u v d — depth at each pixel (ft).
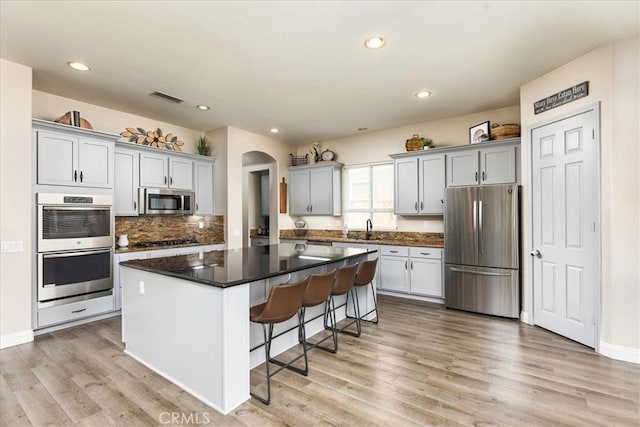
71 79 10.82
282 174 20.74
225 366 6.48
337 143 19.92
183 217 16.81
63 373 8.00
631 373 7.93
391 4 7.04
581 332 9.64
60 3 6.91
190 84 11.33
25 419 6.21
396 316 12.75
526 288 11.87
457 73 10.62
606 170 8.80
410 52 9.19
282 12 7.29
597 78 8.99
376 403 6.77
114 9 7.14
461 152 14.40
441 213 14.99
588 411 6.48
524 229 12.03
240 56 9.34
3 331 9.46
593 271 9.21
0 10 7.11
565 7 7.19
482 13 7.39
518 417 6.29
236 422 6.17
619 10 7.29
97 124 13.44
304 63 9.81
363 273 10.78
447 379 7.74
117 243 14.21
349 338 10.41
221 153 17.19
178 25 7.77
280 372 8.12
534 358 8.83
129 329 9.12
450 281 13.70
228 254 10.93
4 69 9.42
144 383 7.57
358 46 8.84
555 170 10.43
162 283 7.95
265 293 9.08
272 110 14.28
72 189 11.39
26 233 9.84
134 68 10.06
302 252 11.47
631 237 8.48
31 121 9.97
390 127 17.33
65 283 11.05
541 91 10.85
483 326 11.51
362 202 19.17
